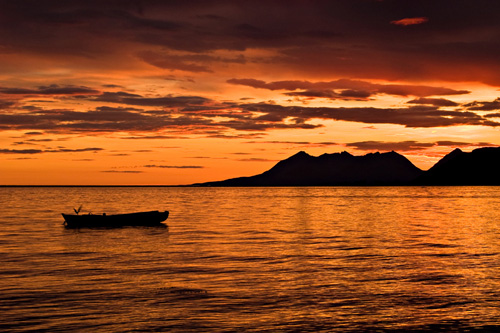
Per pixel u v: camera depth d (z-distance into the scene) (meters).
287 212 93.62
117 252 37.59
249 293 23.66
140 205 125.38
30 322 19.05
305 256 35.28
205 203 140.62
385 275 28.08
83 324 18.83
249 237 48.12
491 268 30.34
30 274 28.28
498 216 80.50
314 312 20.50
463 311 20.66
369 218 76.44
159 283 25.81
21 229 57.31
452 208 108.69
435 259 33.91
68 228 58.56
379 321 19.30
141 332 18.00
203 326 18.66
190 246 41.16
